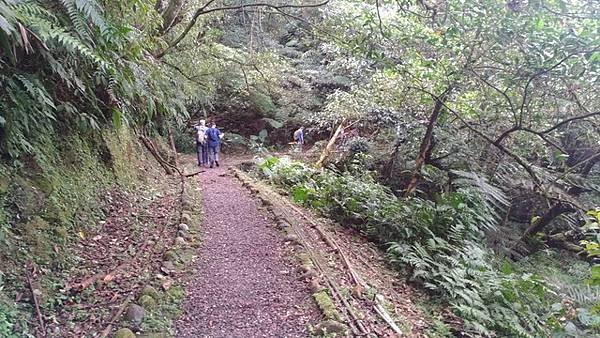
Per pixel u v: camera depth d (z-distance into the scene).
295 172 11.23
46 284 3.98
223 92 18.53
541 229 10.37
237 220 7.06
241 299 4.34
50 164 5.20
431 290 5.60
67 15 4.91
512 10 5.07
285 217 7.08
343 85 17.59
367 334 3.84
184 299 4.25
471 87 7.17
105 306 3.93
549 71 5.38
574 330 5.27
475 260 6.26
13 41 3.95
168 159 11.32
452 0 5.34
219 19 11.79
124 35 5.55
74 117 5.84
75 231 5.01
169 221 6.41
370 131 13.12
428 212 7.35
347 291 4.64
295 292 4.54
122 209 6.33
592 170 10.30
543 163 10.43
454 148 9.77
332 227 7.30
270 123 19.64
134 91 6.29
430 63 6.59
